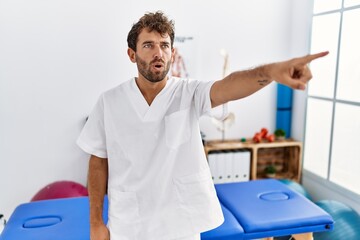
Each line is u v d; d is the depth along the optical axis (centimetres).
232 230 163
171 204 122
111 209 126
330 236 213
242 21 300
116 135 122
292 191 208
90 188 134
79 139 132
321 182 282
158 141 120
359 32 238
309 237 187
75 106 275
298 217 174
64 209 185
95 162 135
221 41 297
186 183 121
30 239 154
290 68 80
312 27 286
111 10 269
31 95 265
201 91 116
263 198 198
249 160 291
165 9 280
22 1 252
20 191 275
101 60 274
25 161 272
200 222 122
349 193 251
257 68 91
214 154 281
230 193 204
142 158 120
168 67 115
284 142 301
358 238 213
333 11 261
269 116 322
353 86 247
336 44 261
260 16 304
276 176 310
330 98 269
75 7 262
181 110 119
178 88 123
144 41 111
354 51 243
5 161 268
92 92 277
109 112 124
